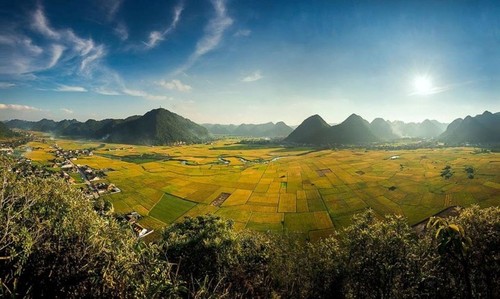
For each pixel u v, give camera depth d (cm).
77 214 2003
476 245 2675
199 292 1541
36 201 2033
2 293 1232
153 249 1733
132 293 1452
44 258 1531
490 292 2538
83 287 1481
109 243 1620
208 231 3422
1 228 1574
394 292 2675
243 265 3053
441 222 2542
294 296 2998
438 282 2691
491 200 7650
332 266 3206
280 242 4491
